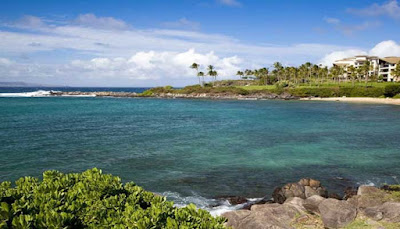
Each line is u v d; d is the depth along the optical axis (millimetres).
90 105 79812
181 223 4598
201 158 22141
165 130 35812
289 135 32375
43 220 4359
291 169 19500
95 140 28828
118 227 4469
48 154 22797
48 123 40469
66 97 125688
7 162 20359
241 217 10523
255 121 45250
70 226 4527
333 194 14617
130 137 30797
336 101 97812
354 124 41531
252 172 18812
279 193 14148
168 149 25141
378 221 10516
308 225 10500
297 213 11336
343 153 23906
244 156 22797
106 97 131375
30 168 19141
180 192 15375
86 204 5246
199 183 16750
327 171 19109
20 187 5930
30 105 74688
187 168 19594
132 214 4793
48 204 4762
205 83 158750
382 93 98938
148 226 4461
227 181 17125
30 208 4648
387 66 130000
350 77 143375
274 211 11180
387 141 29016
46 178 6535
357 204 12336
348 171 19125
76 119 46188
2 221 4168
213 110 66312
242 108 72250
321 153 23891
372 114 56469
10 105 73312
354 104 84812
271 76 164250
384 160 21766
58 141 27938
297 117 51000
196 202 14086
